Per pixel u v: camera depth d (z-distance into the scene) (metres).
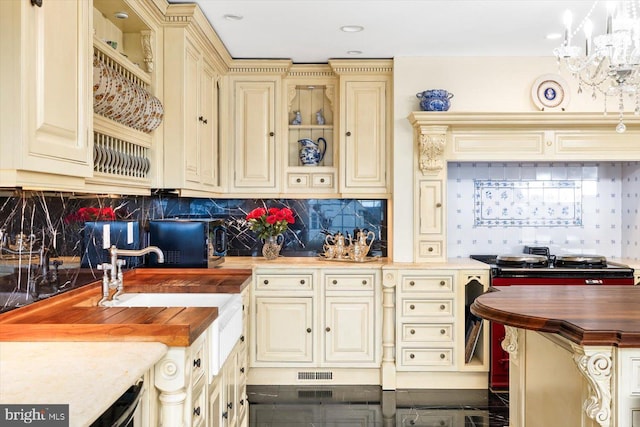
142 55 3.09
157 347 1.69
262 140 4.38
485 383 4.07
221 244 3.96
